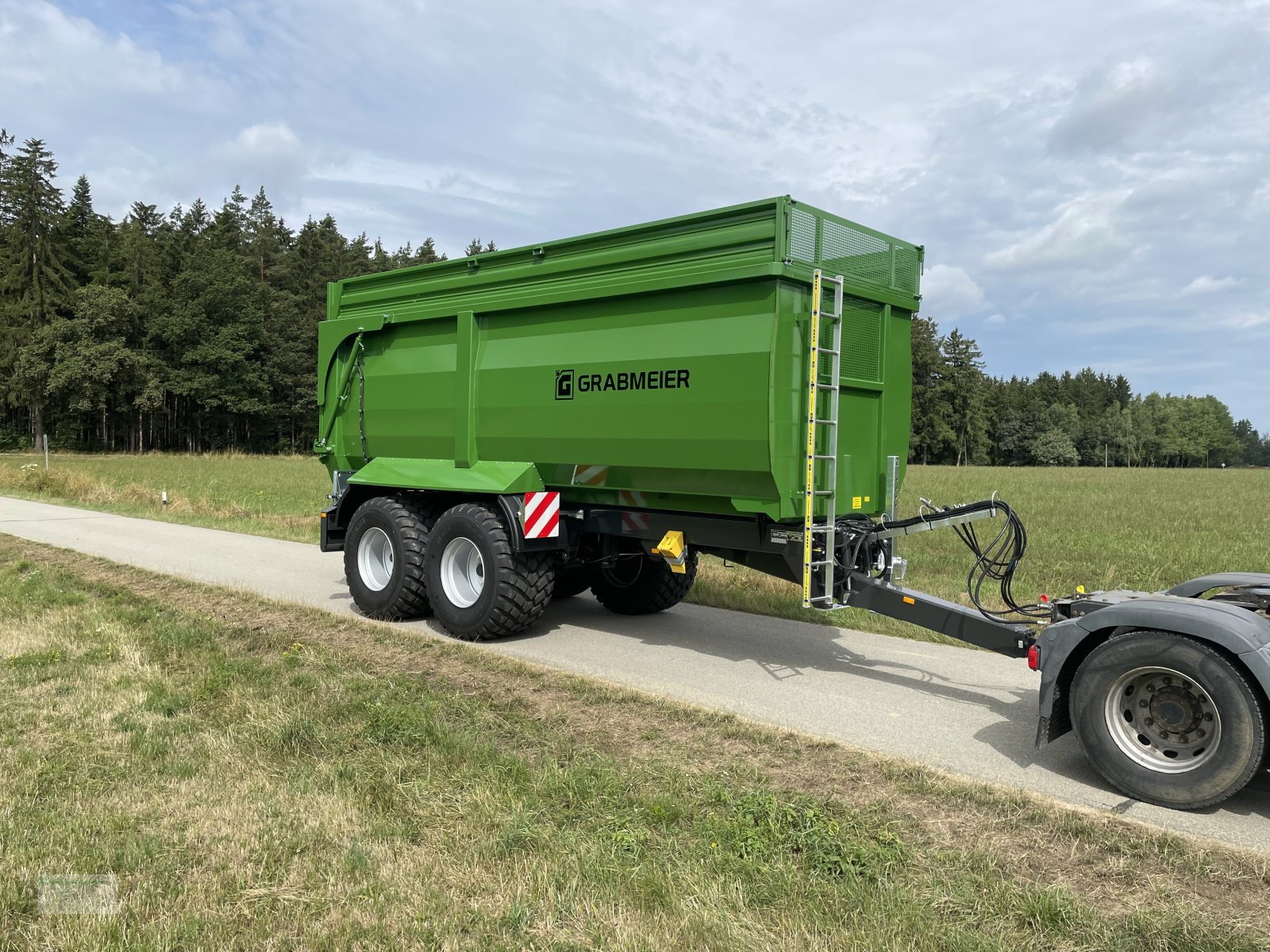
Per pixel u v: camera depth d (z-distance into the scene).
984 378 108.62
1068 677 4.49
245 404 63.88
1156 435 129.00
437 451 7.90
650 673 6.28
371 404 8.58
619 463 6.45
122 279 65.25
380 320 8.31
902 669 6.48
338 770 4.09
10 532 14.01
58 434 62.50
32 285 60.84
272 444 71.12
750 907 3.02
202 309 63.22
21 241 60.41
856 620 8.07
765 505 5.79
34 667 5.78
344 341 8.88
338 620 7.72
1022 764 4.58
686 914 2.91
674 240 6.11
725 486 5.95
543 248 6.96
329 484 26.73
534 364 6.96
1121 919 2.98
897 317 6.80
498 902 2.99
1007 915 2.99
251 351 65.12
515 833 3.46
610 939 2.78
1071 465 111.19
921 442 93.50
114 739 4.46
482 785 3.95
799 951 2.73
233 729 4.62
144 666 5.86
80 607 7.89
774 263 5.48
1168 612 4.00
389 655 6.57
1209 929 2.87
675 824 3.69
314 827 3.50
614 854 3.34
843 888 3.12
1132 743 4.16
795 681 6.11
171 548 12.34
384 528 7.90
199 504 18.81
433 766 4.20
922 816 3.87
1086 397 130.75
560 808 3.78
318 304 74.94
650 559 8.12
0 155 62.84
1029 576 10.83
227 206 76.25
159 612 7.78
